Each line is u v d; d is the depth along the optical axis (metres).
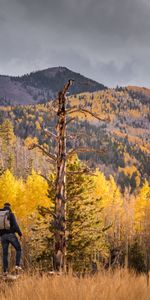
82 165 26.44
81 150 11.93
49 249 23.22
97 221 27.14
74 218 24.89
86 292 4.40
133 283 4.79
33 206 53.25
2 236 10.88
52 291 4.53
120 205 66.19
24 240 24.58
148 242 39.72
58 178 12.34
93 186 27.73
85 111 12.00
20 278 5.43
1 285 5.30
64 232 12.37
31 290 4.70
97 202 28.89
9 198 53.84
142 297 4.38
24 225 49.12
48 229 24.83
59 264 12.12
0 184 54.56
